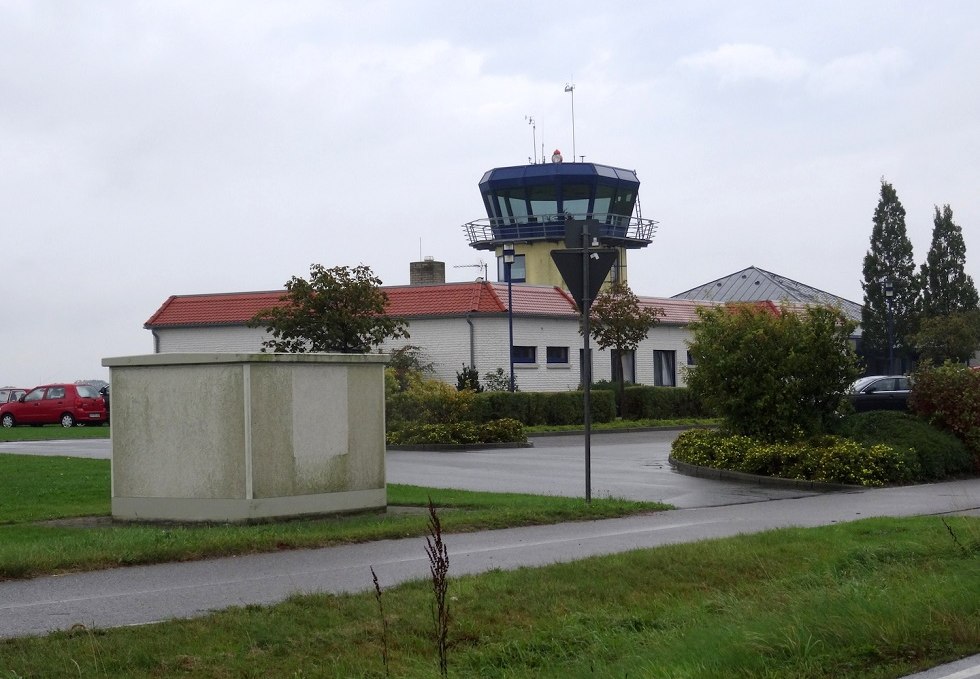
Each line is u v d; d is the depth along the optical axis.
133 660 7.66
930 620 8.66
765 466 23.20
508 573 10.82
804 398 25.06
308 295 31.77
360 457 16.39
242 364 15.19
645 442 35.66
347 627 8.69
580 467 25.92
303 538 13.58
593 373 50.88
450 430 33.47
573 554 12.60
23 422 48.41
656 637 8.41
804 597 9.28
